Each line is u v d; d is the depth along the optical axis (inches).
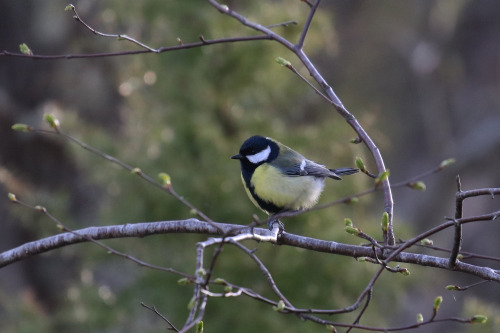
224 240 191.0
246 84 573.6
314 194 346.3
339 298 561.0
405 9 978.7
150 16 557.6
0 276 658.2
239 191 547.5
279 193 333.1
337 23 990.4
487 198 922.7
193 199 545.3
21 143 665.6
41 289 684.1
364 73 971.9
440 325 831.1
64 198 615.5
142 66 590.2
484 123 924.0
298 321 541.3
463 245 904.3
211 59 565.6
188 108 566.9
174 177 546.9
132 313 560.7
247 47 554.3
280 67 563.5
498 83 932.0
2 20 673.6
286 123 621.0
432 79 946.7
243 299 544.7
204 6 551.5
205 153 551.5
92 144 566.6
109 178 565.6
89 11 669.3
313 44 585.6
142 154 566.6
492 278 234.1
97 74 689.6
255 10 567.5
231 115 579.8
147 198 558.6
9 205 652.1
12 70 679.1
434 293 852.6
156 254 566.3
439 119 945.5
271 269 549.6
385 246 229.6
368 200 577.0
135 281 572.1
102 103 692.1
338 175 365.7
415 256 248.5
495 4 932.0
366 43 978.7
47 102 680.4
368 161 699.4
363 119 650.8
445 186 933.8
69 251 593.6
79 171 682.2
